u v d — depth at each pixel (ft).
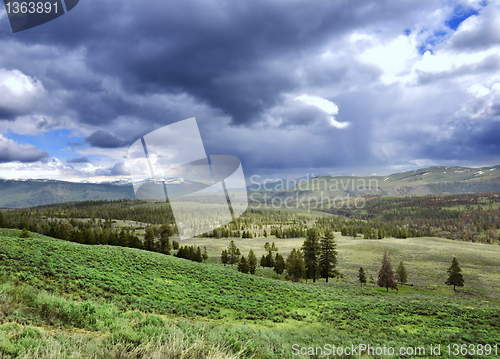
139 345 19.88
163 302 64.23
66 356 16.83
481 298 180.75
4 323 24.64
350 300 96.02
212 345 21.99
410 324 65.26
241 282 109.09
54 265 66.80
